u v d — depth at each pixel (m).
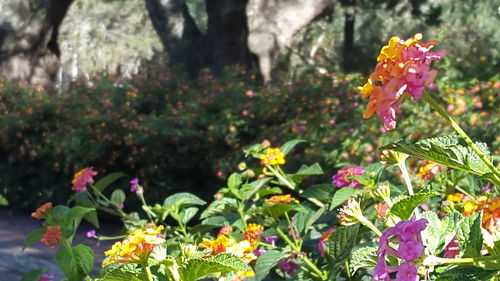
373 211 2.49
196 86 12.52
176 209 3.05
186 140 8.85
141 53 34.50
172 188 9.00
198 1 28.53
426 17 17.28
